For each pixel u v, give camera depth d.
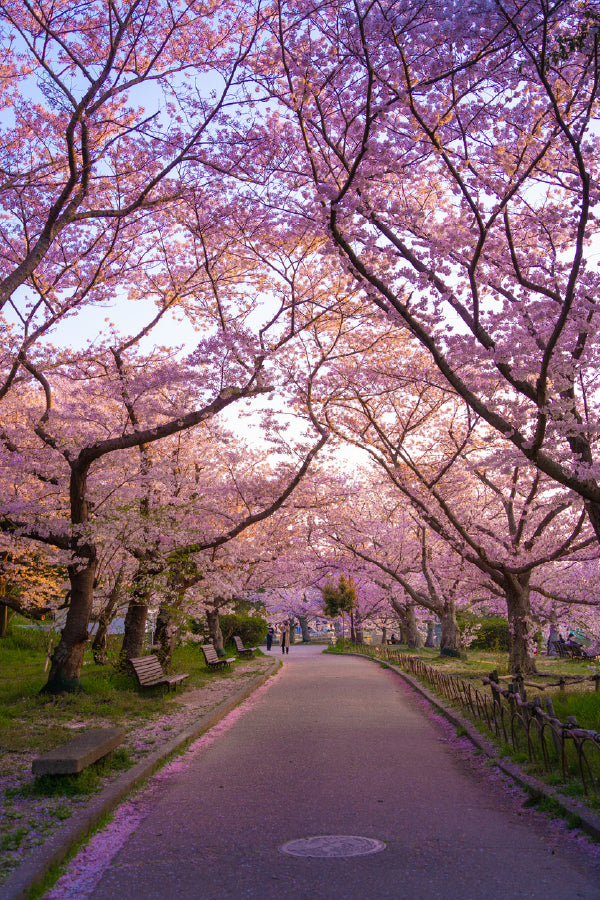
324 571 31.84
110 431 14.39
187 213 13.94
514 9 7.61
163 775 7.84
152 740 9.48
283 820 5.98
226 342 12.93
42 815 5.75
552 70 8.43
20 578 20.56
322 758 8.71
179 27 10.85
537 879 4.50
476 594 27.89
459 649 27.22
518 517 20.36
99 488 14.09
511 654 17.98
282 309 14.56
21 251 13.53
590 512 10.26
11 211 12.59
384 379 16.08
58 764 6.39
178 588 17.12
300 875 4.66
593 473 8.82
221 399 13.30
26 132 12.40
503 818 5.96
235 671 21.89
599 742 5.79
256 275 14.95
